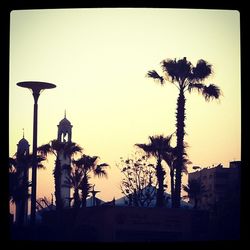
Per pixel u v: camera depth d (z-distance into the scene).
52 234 3.19
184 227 3.19
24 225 3.11
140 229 3.30
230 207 3.04
